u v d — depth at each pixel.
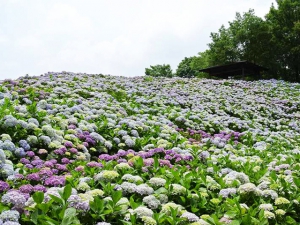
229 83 24.50
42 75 17.94
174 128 11.13
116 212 3.86
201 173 5.43
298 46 43.97
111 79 20.27
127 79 21.55
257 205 4.53
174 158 7.01
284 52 45.94
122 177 4.81
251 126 13.58
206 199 4.67
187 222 3.82
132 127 9.45
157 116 12.18
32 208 3.62
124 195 4.43
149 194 4.42
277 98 20.72
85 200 3.88
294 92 23.53
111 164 5.81
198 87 21.03
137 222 3.74
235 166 6.52
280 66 46.94
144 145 8.54
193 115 13.05
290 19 47.09
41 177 5.16
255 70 38.91
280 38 47.28
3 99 9.16
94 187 4.62
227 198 4.40
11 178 5.01
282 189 4.90
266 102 18.88
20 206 3.84
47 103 10.50
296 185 5.10
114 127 9.26
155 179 4.71
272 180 5.25
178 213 4.02
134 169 5.49
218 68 38.03
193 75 72.50
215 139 9.87
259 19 48.59
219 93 19.67
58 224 3.39
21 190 4.36
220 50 51.38
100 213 3.71
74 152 7.08
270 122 15.10
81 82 16.39
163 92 17.48
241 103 17.70
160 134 9.34
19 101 10.23
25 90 11.94
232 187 5.00
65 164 6.52
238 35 47.94
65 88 13.94
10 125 7.04
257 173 5.70
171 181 4.88
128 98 15.04
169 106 14.12
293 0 48.44
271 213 4.17
